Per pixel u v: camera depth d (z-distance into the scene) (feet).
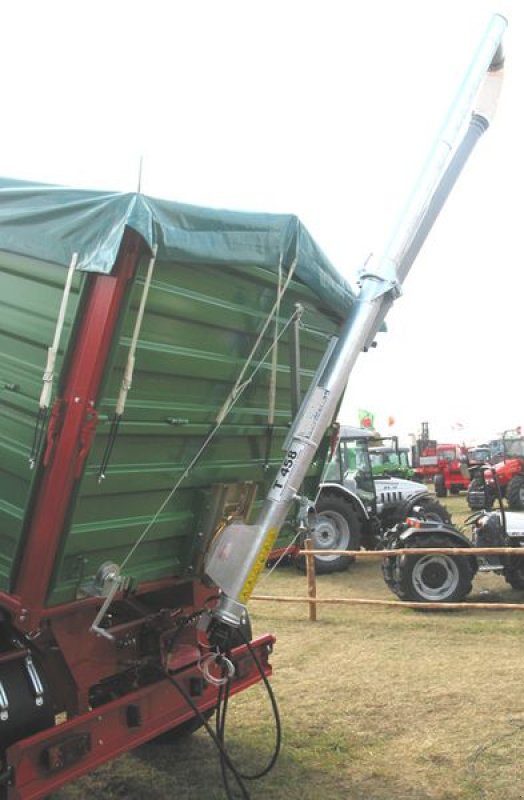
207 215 9.71
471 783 12.16
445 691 16.61
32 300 9.32
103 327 8.81
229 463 12.37
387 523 41.55
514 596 27.14
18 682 9.76
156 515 10.98
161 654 12.08
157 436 10.52
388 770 12.76
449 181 12.30
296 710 15.69
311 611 23.95
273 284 11.89
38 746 9.25
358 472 39.73
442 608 25.02
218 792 12.16
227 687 11.05
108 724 10.23
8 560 9.53
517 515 28.35
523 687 16.70
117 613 12.48
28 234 9.21
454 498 83.15
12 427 9.49
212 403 11.59
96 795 12.10
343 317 13.52
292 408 12.60
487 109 12.82
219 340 11.30
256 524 11.12
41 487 9.15
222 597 10.95
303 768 12.92
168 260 9.44
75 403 8.88
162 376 10.28
